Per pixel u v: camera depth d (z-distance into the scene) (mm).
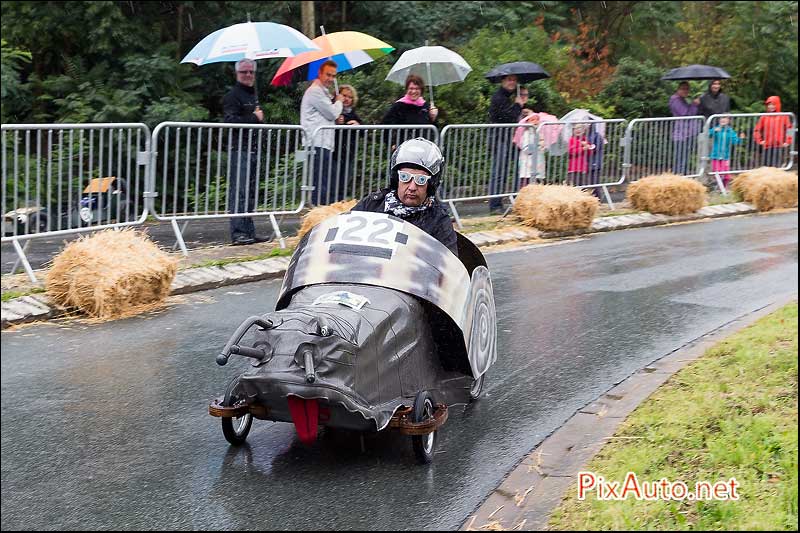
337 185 12609
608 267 12039
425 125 13312
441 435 6434
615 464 5738
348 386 5375
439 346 6648
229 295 9992
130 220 11227
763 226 15656
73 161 10234
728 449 5816
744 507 5105
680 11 27969
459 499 5418
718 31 26750
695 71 18484
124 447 6109
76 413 6652
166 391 7133
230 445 6188
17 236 9672
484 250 12984
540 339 8773
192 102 20406
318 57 12922
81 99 19750
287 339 5363
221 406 5707
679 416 6465
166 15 22469
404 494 5488
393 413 5621
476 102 20891
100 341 8320
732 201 17594
